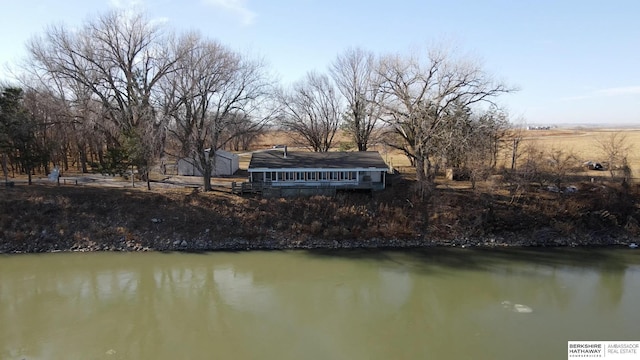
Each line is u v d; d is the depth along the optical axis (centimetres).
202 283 2609
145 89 3891
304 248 3166
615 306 2272
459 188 3759
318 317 2202
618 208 3441
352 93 4769
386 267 2856
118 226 3203
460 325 2095
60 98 4228
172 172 4747
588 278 2653
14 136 3581
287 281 2647
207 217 3331
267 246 3172
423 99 3609
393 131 3972
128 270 2784
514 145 4319
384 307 2312
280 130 4903
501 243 3256
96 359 1775
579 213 3388
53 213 3250
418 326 2098
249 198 3541
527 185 3594
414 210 3481
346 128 4912
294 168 3716
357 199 3566
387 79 3606
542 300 2361
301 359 1808
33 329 2027
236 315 2212
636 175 3934
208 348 1884
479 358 1797
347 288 2558
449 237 3300
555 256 3025
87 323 2100
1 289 2478
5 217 3150
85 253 2995
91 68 3909
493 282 2611
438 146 3597
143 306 2300
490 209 3412
